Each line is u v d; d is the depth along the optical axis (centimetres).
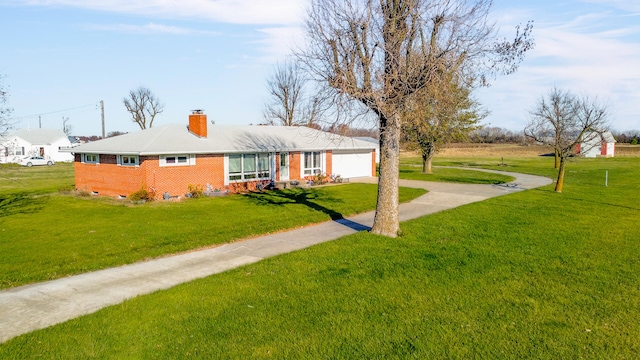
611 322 682
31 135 6594
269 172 2761
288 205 1970
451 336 636
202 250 1179
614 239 1244
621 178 3403
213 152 2412
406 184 2930
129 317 711
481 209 1797
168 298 795
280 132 3189
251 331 658
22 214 1786
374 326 671
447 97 1221
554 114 3169
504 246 1162
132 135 2647
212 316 714
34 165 5662
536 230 1369
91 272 983
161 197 2234
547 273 927
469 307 743
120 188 2352
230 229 1419
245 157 2619
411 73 1127
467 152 7919
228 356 584
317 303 766
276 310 737
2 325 693
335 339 630
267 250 1170
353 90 1157
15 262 1054
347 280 888
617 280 883
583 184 2945
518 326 668
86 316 718
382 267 976
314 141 3114
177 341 627
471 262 1009
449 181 3145
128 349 605
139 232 1391
